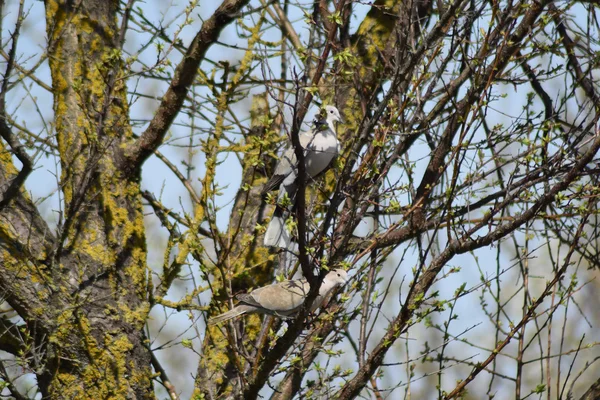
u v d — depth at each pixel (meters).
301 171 7.84
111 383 10.70
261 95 13.73
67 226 10.48
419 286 9.89
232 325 9.61
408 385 9.56
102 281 11.10
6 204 10.46
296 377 10.41
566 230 11.86
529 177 10.28
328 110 11.69
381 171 9.37
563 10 11.34
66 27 11.79
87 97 11.73
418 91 9.84
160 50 11.17
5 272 10.41
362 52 13.17
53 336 10.14
